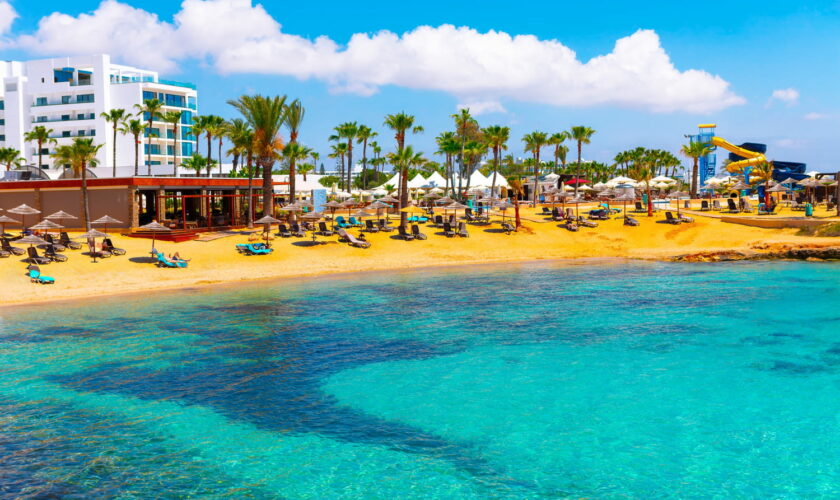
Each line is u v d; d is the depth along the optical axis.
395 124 70.56
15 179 62.88
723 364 21.61
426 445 15.61
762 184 72.25
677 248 52.97
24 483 13.69
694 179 94.75
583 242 55.56
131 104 122.94
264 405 18.38
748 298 33.06
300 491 13.41
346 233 52.06
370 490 13.45
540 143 85.44
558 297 34.34
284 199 81.69
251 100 54.59
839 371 20.73
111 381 20.47
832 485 13.39
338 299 34.22
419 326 27.78
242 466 14.58
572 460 14.69
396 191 87.81
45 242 39.19
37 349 24.12
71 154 48.12
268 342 25.19
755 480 13.64
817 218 55.22
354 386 19.91
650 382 19.86
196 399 18.86
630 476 13.89
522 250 53.19
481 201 61.88
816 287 35.94
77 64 124.88
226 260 44.81
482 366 21.81
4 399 18.83
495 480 13.82
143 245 46.62
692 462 14.48
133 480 13.88
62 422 17.14
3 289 35.09
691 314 29.42
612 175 141.50
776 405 17.80
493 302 33.12
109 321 28.91
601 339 25.12
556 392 19.08
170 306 32.34
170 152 128.50
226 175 94.44
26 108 129.62
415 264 47.88
